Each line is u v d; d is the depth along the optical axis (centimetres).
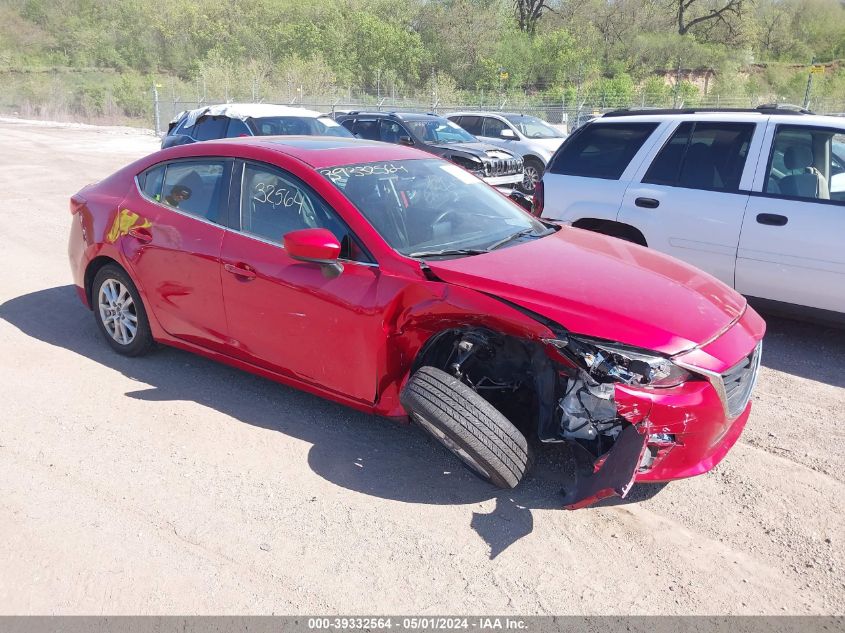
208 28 5550
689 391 323
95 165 1741
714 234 596
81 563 307
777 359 555
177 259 459
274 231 423
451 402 335
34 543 319
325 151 451
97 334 573
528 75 5272
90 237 516
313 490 363
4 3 6638
